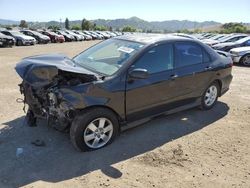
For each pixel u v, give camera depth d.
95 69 5.09
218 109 6.86
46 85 4.57
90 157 4.52
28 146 4.79
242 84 9.73
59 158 4.47
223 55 7.13
